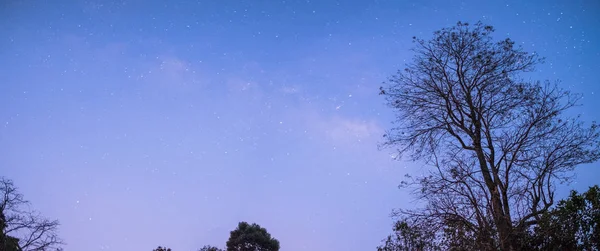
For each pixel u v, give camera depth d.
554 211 11.09
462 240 11.34
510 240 10.89
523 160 11.94
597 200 10.95
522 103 12.41
